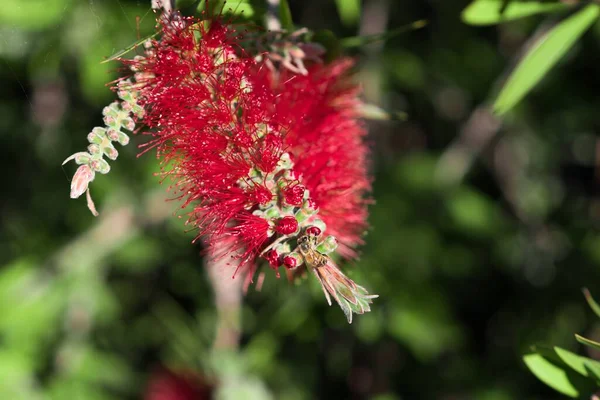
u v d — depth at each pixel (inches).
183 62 18.4
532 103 38.9
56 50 26.4
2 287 32.2
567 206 41.0
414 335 30.8
